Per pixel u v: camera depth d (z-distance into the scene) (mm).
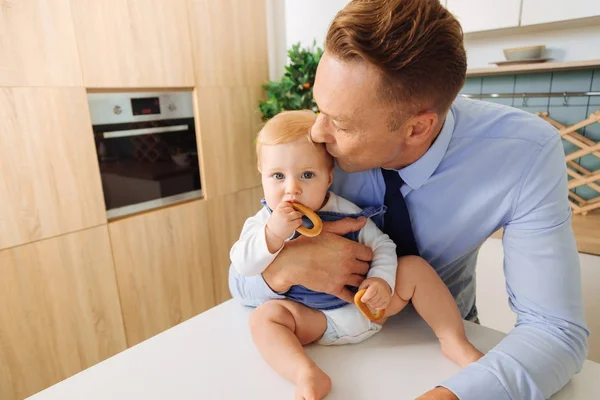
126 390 626
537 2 1783
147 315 1931
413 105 596
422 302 719
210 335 763
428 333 761
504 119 756
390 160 698
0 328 1467
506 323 1732
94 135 1659
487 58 2209
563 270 687
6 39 1366
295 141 703
